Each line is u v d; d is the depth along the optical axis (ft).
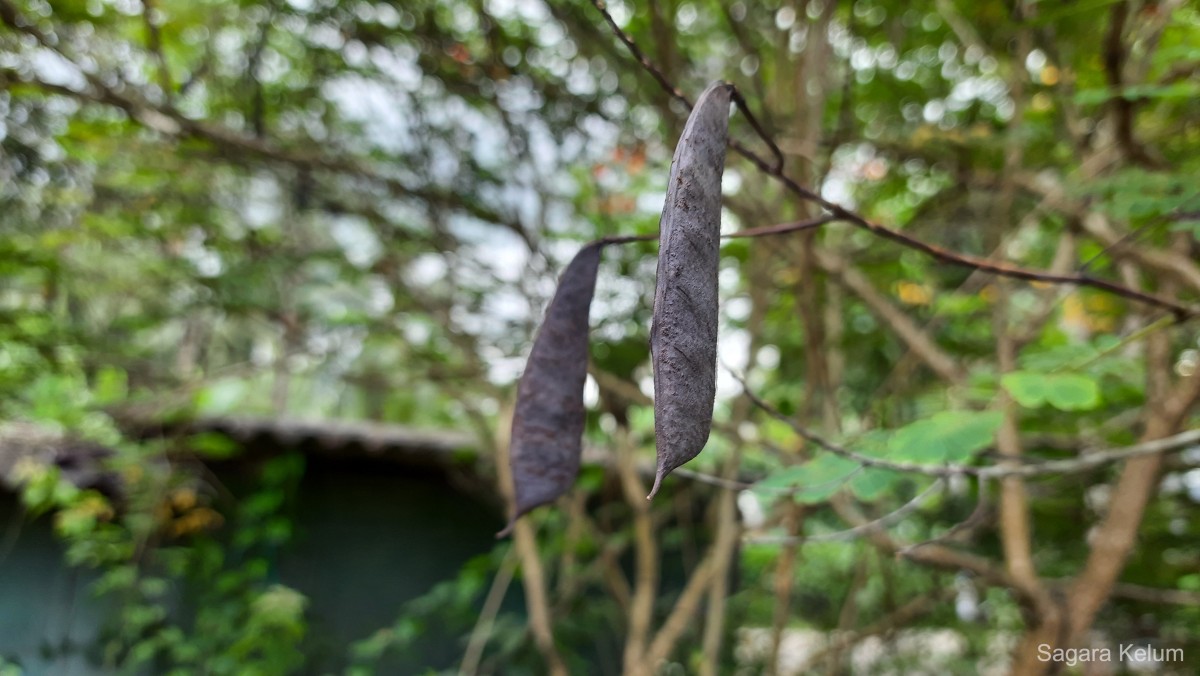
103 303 14.69
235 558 17.88
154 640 16.78
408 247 12.97
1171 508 11.98
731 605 17.42
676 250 2.41
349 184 11.98
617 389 10.71
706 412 2.34
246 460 17.47
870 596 17.42
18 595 16.85
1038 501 12.14
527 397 4.00
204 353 16.43
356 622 17.97
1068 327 13.79
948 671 17.29
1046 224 10.98
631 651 12.26
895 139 10.71
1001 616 15.76
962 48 11.68
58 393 14.32
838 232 12.30
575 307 4.01
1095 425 11.57
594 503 17.02
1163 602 10.75
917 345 10.07
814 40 10.01
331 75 11.45
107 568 17.30
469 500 18.83
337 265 13.56
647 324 11.76
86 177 11.76
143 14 8.70
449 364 14.12
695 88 10.89
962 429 5.59
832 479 5.38
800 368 14.40
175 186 12.54
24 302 13.47
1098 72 9.30
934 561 9.05
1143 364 9.90
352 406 22.27
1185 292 8.56
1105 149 8.31
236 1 10.14
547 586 17.37
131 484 16.07
